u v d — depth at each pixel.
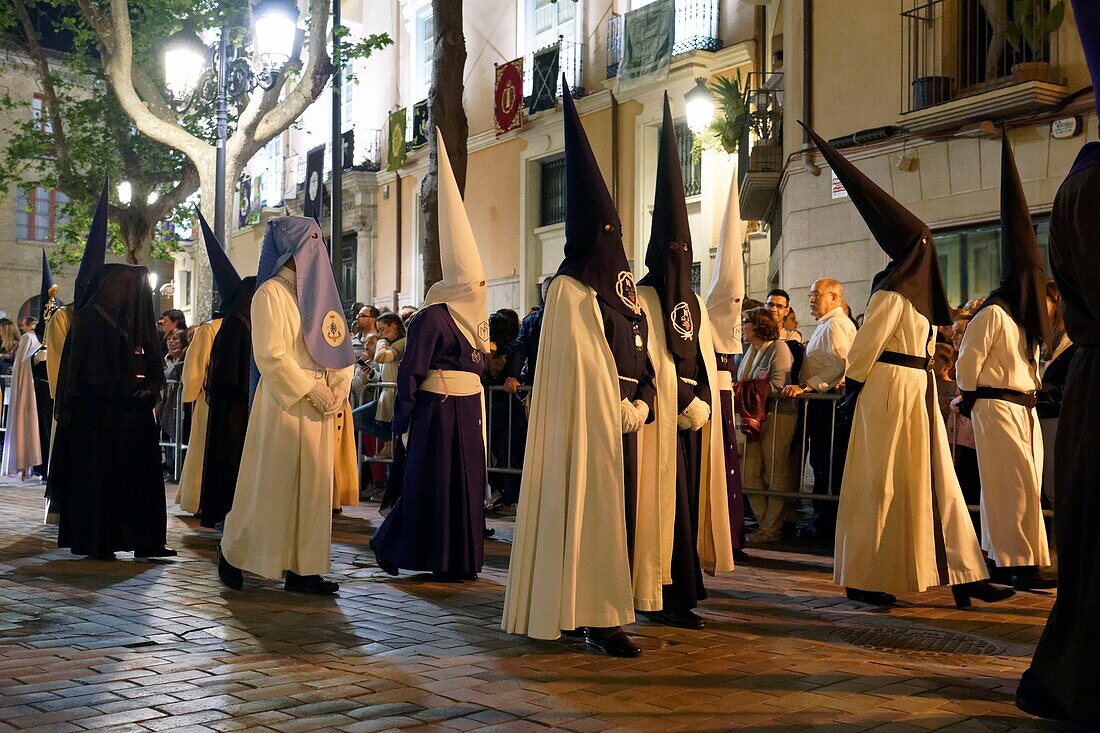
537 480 4.98
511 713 3.93
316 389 6.09
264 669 4.50
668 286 5.43
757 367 8.95
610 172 20.16
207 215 16.84
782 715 3.96
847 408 6.25
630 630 5.38
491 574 7.07
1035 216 10.79
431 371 6.84
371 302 27.11
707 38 18.33
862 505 6.08
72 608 5.73
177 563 7.29
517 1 22.48
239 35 17.16
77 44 22.38
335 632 5.26
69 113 22.95
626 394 5.02
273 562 6.12
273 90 16.84
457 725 3.78
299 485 6.20
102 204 7.73
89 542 7.25
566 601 4.79
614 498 4.88
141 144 22.53
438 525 6.71
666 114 5.54
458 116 11.91
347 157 26.98
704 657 4.84
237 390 8.65
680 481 5.43
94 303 7.27
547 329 5.02
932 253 6.22
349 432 10.29
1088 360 3.78
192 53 14.89
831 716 3.96
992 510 6.71
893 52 12.26
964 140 11.41
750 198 15.39
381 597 6.21
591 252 5.04
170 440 13.52
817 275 13.15
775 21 16.05
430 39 25.50
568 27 21.31
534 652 4.90
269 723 3.76
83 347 7.19
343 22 28.22
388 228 26.47
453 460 6.81
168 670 4.46
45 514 9.94
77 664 4.54
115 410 7.33
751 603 6.16
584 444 4.88
